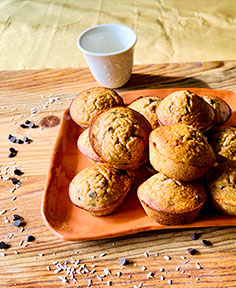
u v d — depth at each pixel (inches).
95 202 17.6
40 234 18.5
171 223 17.3
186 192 17.0
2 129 23.6
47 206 18.4
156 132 17.5
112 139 18.0
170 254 17.4
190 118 18.5
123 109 19.0
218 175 17.6
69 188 18.6
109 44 25.0
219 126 19.3
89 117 20.5
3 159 21.9
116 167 18.2
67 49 31.3
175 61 28.8
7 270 17.5
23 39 33.1
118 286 16.7
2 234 18.7
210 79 24.9
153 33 31.6
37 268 17.5
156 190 17.2
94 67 23.7
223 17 32.5
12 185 20.6
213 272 16.8
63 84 25.9
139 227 17.4
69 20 34.8
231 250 17.3
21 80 26.5
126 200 18.7
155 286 16.6
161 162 17.1
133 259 17.4
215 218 17.5
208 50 29.4
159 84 25.1
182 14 33.6
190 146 16.8
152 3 35.7
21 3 38.4
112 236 17.4
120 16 34.4
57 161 20.2
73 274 17.2
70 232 17.7
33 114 24.3
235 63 25.8
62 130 21.4
